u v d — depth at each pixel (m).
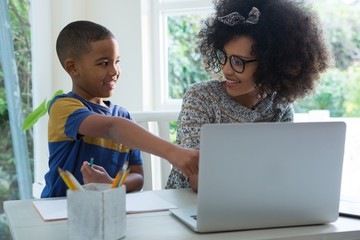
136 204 1.08
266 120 1.46
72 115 1.25
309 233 0.89
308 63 1.35
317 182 0.91
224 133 0.84
